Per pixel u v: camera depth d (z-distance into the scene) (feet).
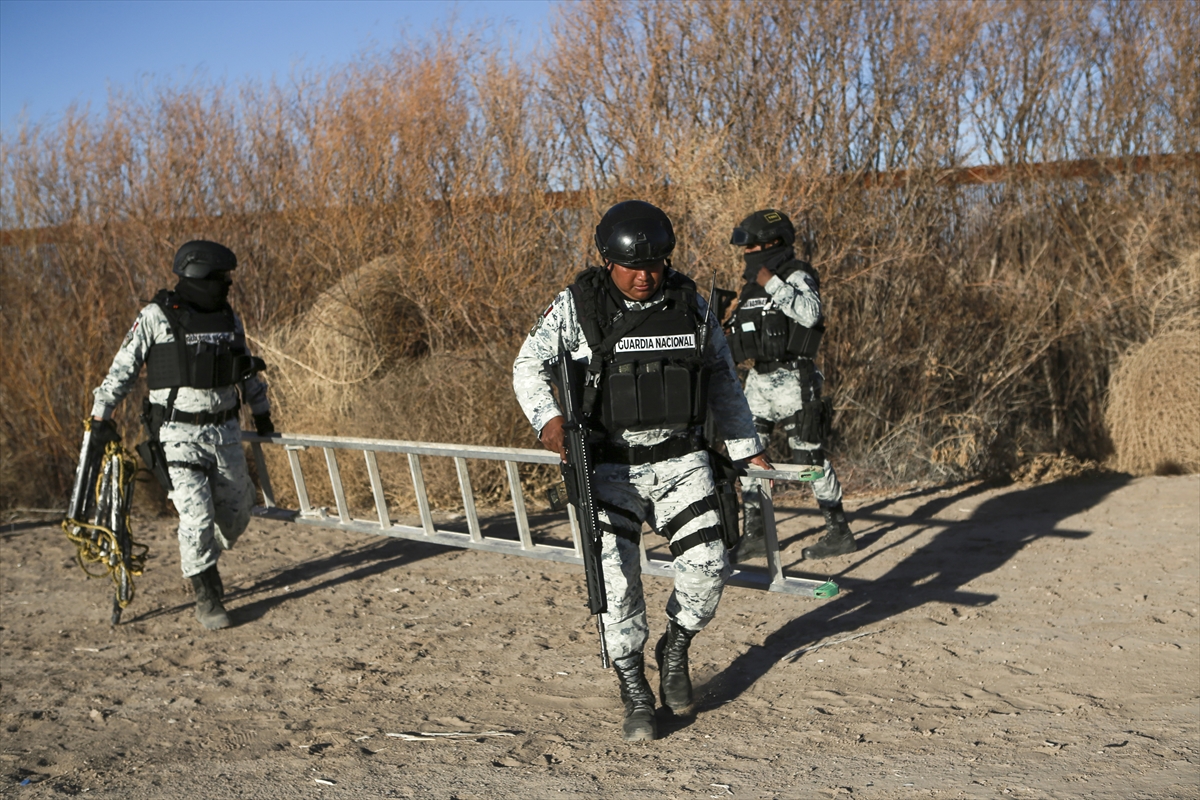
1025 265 29.30
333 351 26.03
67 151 28.66
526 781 10.49
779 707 12.29
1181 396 24.13
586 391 11.06
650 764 10.77
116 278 28.58
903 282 27.09
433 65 26.99
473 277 25.41
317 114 29.04
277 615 17.16
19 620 17.46
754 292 18.58
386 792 10.41
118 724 12.82
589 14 26.48
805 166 25.67
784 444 25.84
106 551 16.75
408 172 26.71
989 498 23.34
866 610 15.89
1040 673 12.81
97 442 16.80
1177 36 29.91
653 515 11.78
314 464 24.68
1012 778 9.74
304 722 12.58
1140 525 19.94
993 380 27.04
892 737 11.10
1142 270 27.94
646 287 10.94
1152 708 11.42
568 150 26.73
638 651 11.50
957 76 28.76
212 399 16.60
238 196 29.53
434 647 15.19
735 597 16.96
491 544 16.42
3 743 12.32
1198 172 29.17
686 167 24.36
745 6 26.91
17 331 26.17
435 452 16.44
